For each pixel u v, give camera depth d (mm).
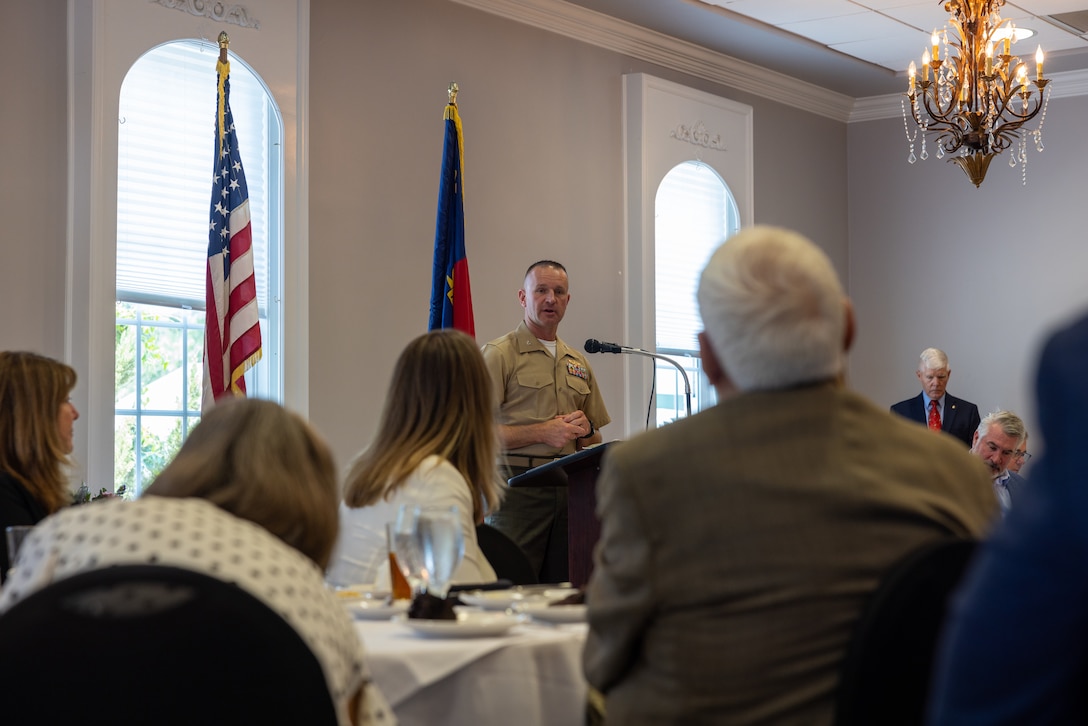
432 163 5836
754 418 1501
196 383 5113
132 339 4898
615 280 6695
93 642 1196
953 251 8031
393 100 5699
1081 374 849
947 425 7332
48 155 4523
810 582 1437
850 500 1453
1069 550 831
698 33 6891
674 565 1486
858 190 8305
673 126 6957
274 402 1560
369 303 5555
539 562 4555
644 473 1520
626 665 1549
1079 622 835
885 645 1379
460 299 5281
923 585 1382
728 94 7480
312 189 5383
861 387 8250
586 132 6574
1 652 1184
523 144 6258
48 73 4535
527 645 1861
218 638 1216
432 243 5812
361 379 5508
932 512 1475
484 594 2229
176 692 1206
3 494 2734
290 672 1233
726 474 1479
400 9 5750
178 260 4996
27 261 4453
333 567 2562
